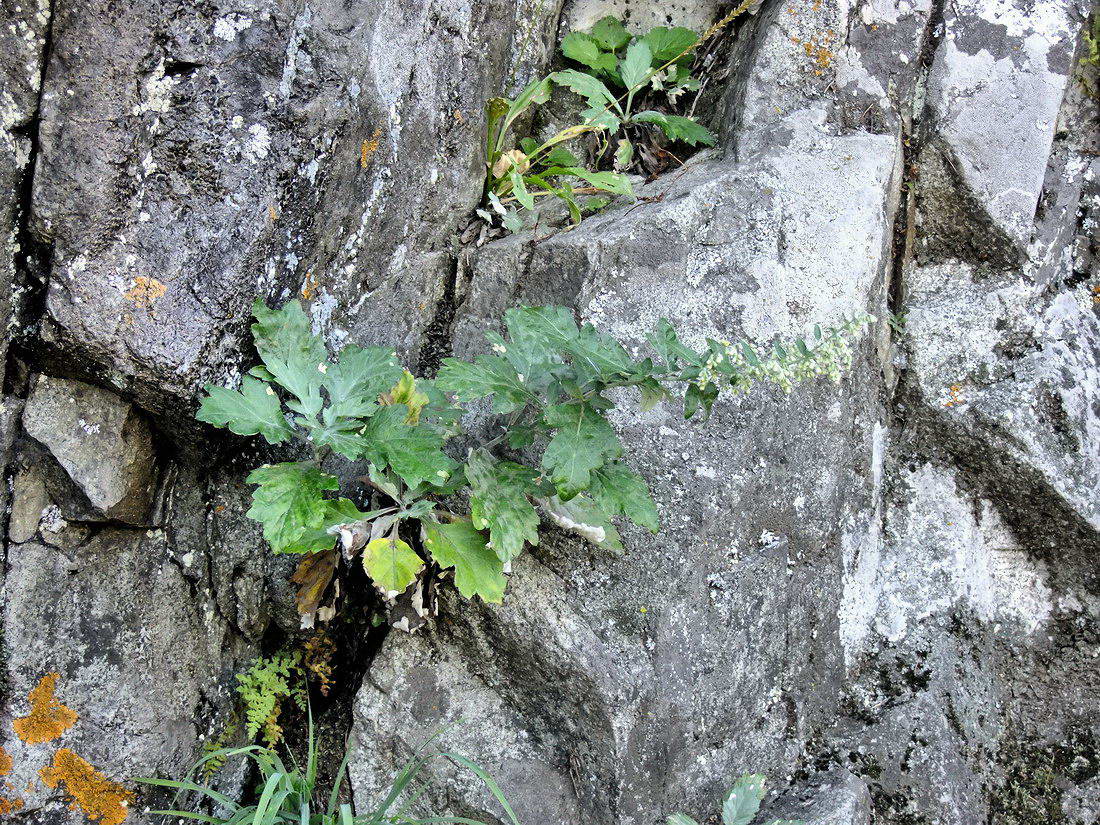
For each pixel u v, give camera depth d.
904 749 0.98
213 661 0.94
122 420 0.84
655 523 0.81
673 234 0.95
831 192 0.96
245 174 0.83
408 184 0.95
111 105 0.79
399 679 0.94
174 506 0.90
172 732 0.90
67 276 0.79
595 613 0.90
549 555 0.91
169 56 0.80
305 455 0.93
